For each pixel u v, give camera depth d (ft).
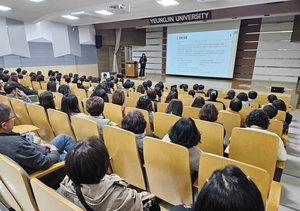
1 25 23.09
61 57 29.78
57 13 20.72
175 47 31.55
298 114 16.07
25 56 25.81
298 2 16.67
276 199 3.49
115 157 5.21
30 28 25.77
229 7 19.08
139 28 35.81
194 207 1.68
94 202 2.43
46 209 2.61
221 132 5.49
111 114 8.38
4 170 3.16
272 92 19.77
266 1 16.72
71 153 2.49
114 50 36.22
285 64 25.94
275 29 25.59
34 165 3.82
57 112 6.42
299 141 9.50
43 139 7.90
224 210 1.46
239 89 21.61
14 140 3.72
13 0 16.69
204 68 29.63
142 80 28.86
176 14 22.50
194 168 4.14
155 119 7.00
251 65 28.09
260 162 4.81
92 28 32.58
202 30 28.71
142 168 4.91
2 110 3.69
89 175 2.41
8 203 4.25
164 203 5.12
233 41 26.73
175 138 4.21
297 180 6.23
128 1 16.53
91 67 34.12
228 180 1.62
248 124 5.52
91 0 16.38
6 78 14.52
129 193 2.77
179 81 27.78
